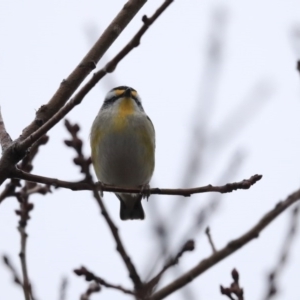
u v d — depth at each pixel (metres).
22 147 9.70
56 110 10.04
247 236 7.75
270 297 8.02
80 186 9.86
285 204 7.93
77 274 8.62
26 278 10.10
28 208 11.08
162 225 7.93
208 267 7.62
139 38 8.38
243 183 9.72
